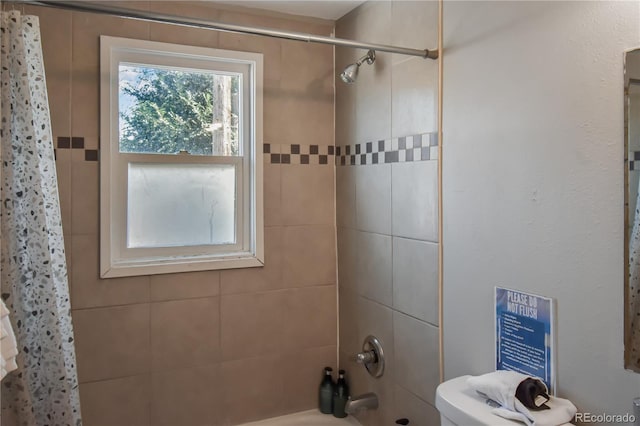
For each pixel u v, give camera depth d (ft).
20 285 4.87
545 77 4.29
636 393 3.60
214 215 7.43
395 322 6.54
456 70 5.37
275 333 7.70
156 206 7.06
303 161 7.84
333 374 8.13
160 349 6.95
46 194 5.18
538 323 4.39
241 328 7.47
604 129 3.80
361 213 7.33
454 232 5.42
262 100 7.47
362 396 6.98
